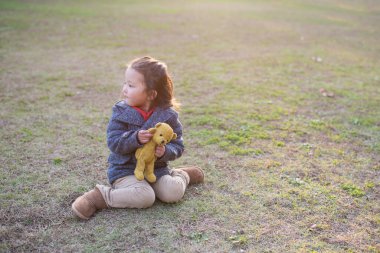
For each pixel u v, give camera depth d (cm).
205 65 776
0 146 425
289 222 318
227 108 560
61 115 513
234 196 350
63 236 293
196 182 367
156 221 312
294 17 1487
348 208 340
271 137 475
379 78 747
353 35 1196
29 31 980
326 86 682
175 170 351
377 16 1656
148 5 1548
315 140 474
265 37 1082
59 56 790
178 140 335
